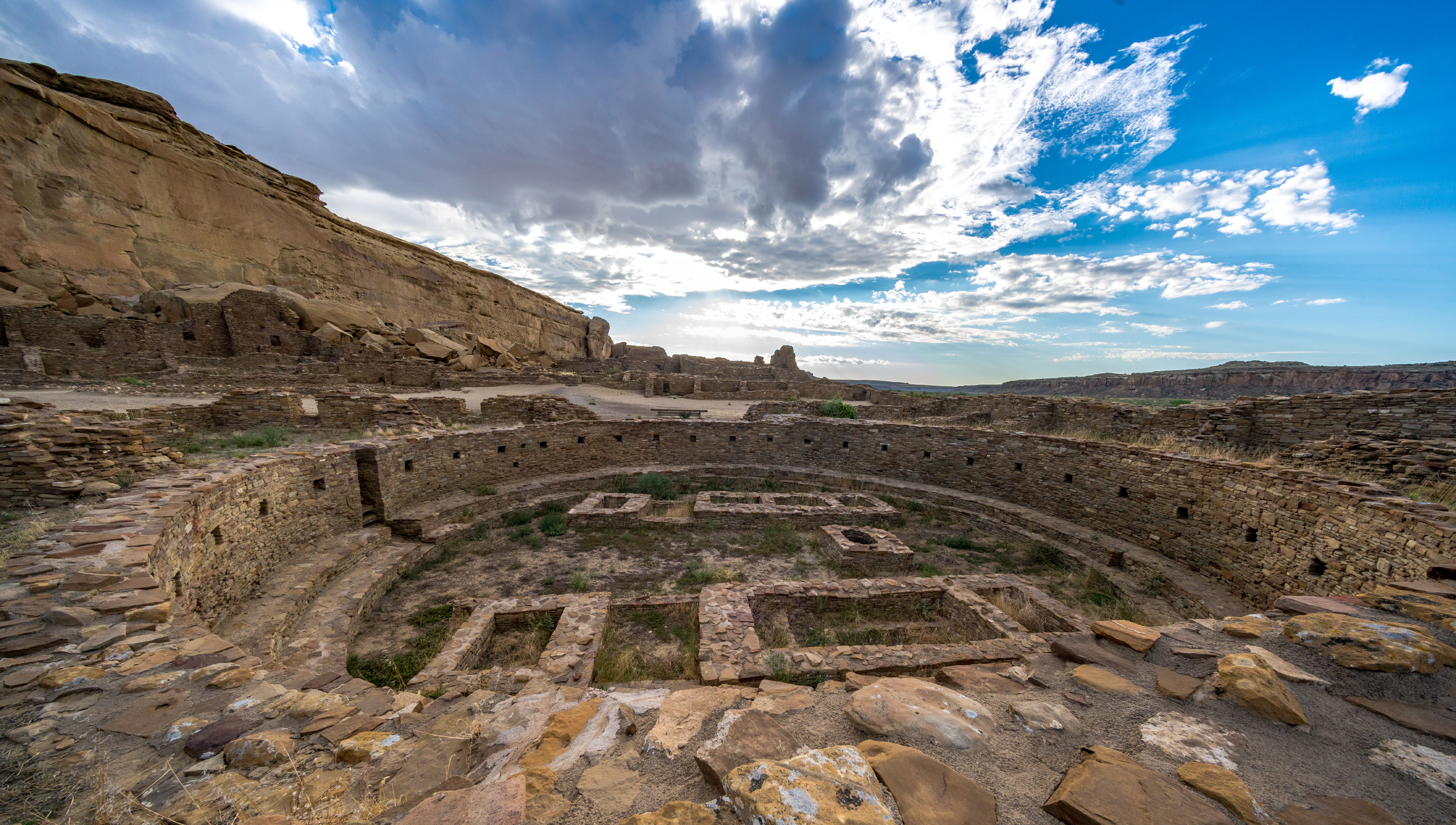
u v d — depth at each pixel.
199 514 7.52
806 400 30.31
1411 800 2.53
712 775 2.57
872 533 13.38
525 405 21.41
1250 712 3.34
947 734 3.01
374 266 48.06
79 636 4.22
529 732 3.39
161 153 34.00
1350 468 10.81
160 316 28.44
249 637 7.77
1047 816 2.39
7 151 26.77
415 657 8.27
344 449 12.09
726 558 12.66
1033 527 14.47
